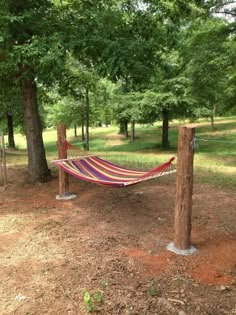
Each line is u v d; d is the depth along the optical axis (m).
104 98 20.02
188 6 8.59
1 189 8.09
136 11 7.63
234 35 10.61
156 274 3.70
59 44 6.43
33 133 8.39
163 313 3.04
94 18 7.11
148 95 14.77
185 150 4.01
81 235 4.89
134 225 5.22
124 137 24.19
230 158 12.45
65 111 22.59
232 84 12.09
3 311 3.13
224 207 5.94
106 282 3.55
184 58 11.65
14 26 6.91
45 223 5.45
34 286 3.53
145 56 6.82
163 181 8.05
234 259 3.98
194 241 4.54
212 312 3.03
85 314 3.05
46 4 7.63
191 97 13.88
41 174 8.48
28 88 8.24
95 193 7.15
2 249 4.50
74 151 7.07
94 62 7.87
